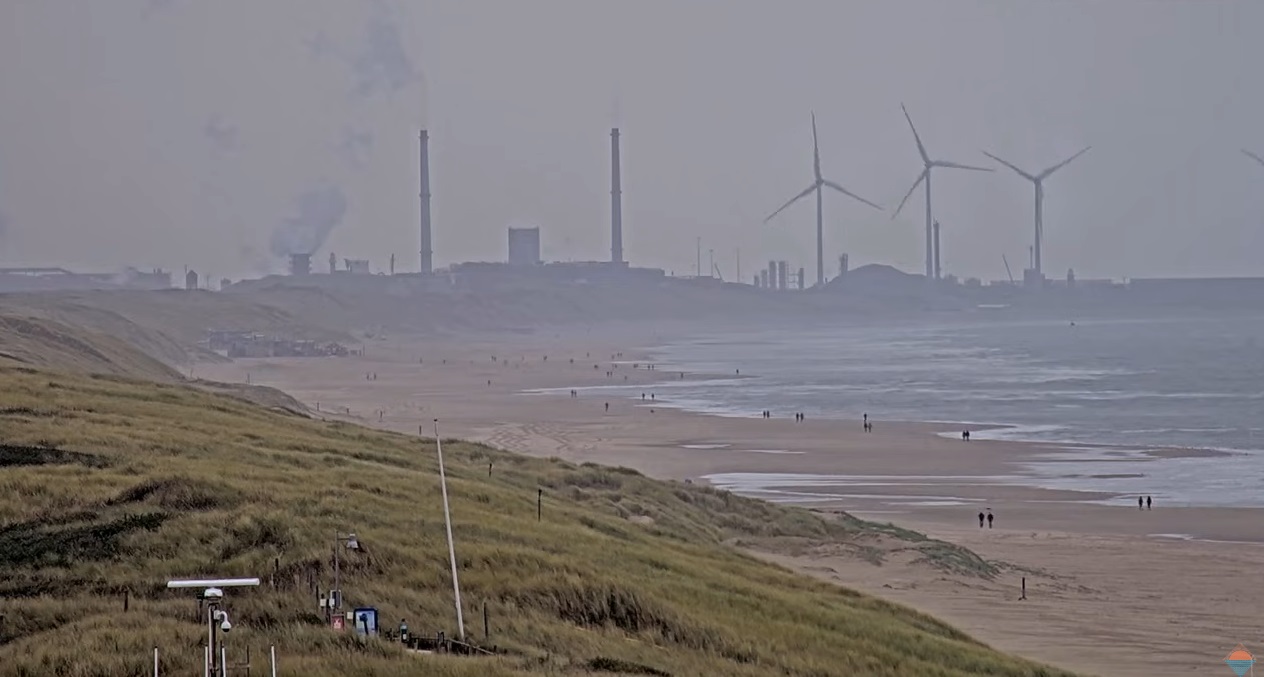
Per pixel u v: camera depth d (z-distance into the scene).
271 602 151.50
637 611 175.25
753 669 160.62
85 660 124.00
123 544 174.50
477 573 179.12
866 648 182.75
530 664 141.38
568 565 187.88
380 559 177.25
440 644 146.38
